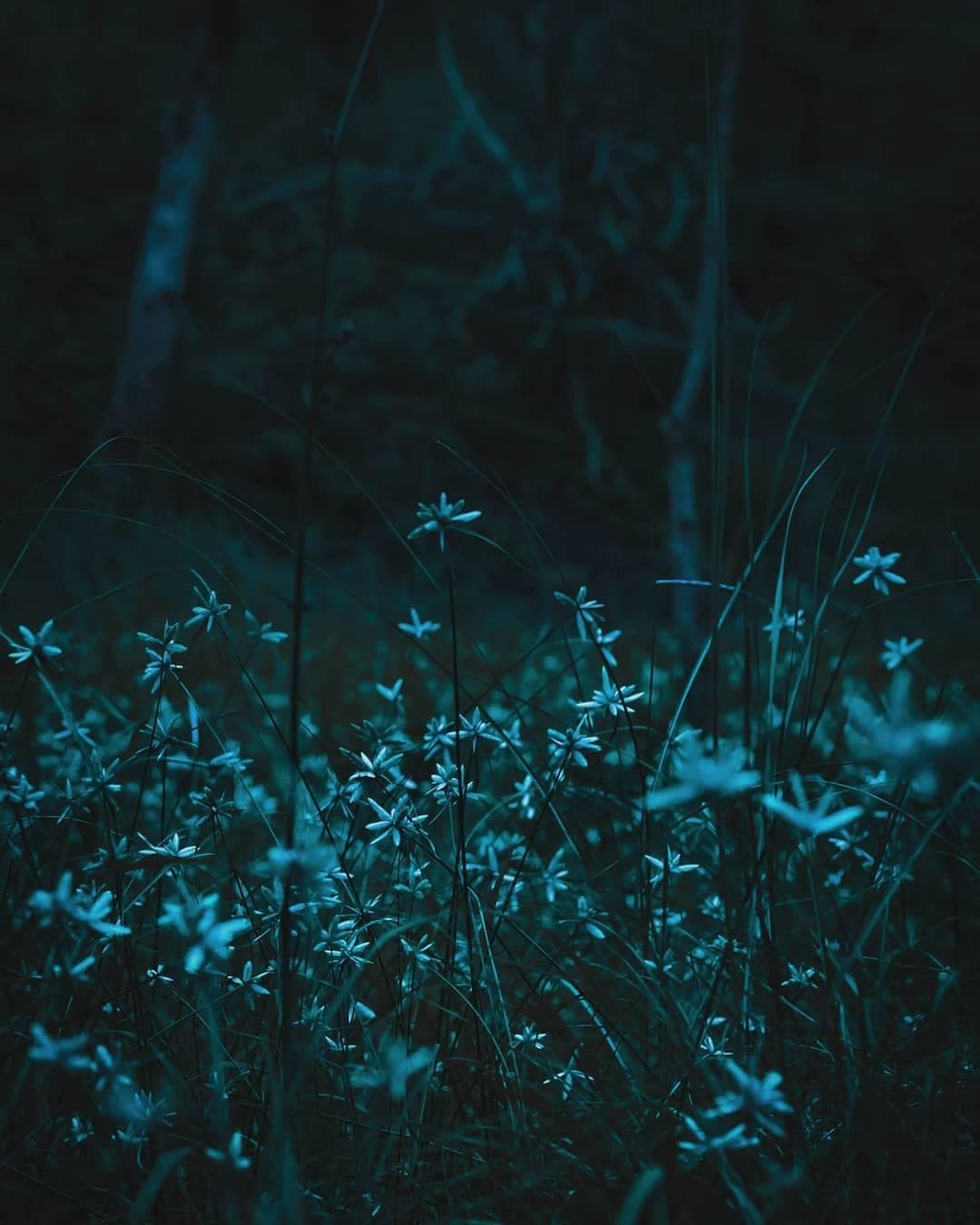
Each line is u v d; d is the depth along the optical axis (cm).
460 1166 183
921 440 2061
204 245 2238
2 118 2380
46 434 1770
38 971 201
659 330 2234
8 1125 175
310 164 2386
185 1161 173
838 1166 167
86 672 488
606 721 281
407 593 1128
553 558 224
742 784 118
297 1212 139
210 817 223
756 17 2583
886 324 2511
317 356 171
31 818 214
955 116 2711
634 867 247
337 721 478
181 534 968
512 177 2152
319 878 192
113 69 2503
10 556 835
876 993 191
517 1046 201
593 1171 168
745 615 190
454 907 204
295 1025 188
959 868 214
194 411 1906
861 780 253
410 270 2333
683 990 231
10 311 1986
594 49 2150
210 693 333
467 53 2364
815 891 188
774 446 1641
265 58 2494
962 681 224
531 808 257
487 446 2116
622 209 2308
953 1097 172
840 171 2661
